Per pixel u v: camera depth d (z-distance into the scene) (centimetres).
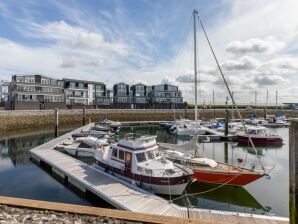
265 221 908
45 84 6550
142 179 1289
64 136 2964
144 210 984
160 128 4962
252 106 9250
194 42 1895
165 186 1234
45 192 1361
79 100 7588
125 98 8306
